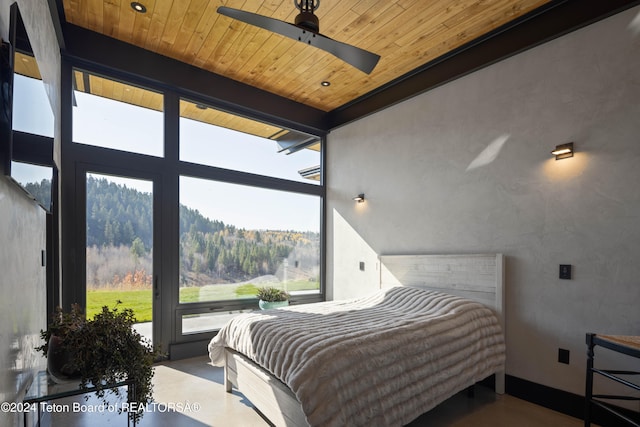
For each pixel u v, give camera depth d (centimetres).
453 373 230
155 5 276
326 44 198
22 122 142
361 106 448
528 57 290
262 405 217
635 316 226
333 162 495
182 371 322
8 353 129
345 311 288
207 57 356
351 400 176
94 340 156
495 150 309
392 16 285
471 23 295
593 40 253
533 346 273
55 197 276
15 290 142
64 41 294
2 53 125
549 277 268
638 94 232
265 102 431
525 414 249
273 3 271
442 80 351
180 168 375
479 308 282
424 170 371
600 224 244
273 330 223
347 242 464
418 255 361
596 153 248
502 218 301
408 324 235
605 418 233
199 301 383
